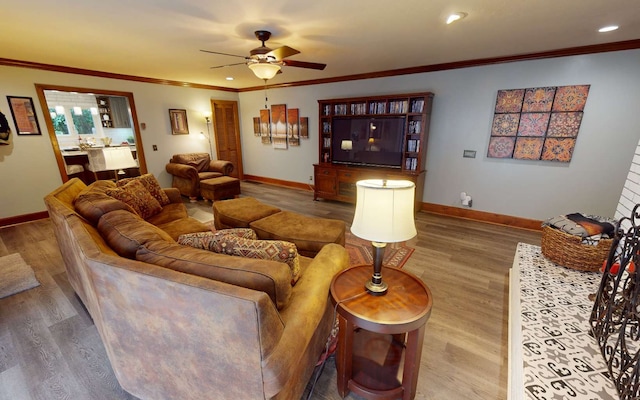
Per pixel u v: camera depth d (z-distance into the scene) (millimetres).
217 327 976
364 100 4566
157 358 1191
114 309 1183
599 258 2268
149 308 1082
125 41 2906
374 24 2420
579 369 1434
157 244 1335
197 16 2244
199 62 3908
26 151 4055
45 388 1518
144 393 1359
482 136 3934
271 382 978
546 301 1975
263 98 6391
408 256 3043
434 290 2428
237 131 6969
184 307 1002
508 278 2617
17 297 2305
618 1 1947
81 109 7711
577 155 3365
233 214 2947
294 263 1389
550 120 3428
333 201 5336
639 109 2977
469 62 3785
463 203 4273
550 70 3330
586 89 3172
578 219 2479
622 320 1453
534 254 2684
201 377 1123
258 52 2666
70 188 2426
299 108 5852
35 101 4039
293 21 2346
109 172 5785
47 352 1757
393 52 3354
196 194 5328
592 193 3371
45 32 2605
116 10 2115
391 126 4465
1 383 1546
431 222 4129
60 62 3887
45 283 2500
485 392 1503
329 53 3404
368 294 1353
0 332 1925
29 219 4160
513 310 2029
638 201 2057
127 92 5000
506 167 3850
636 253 1288
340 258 1764
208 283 973
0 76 3727
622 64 2969
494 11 2137
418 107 4207
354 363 1513
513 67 3541
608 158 3211
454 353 1759
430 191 4562
